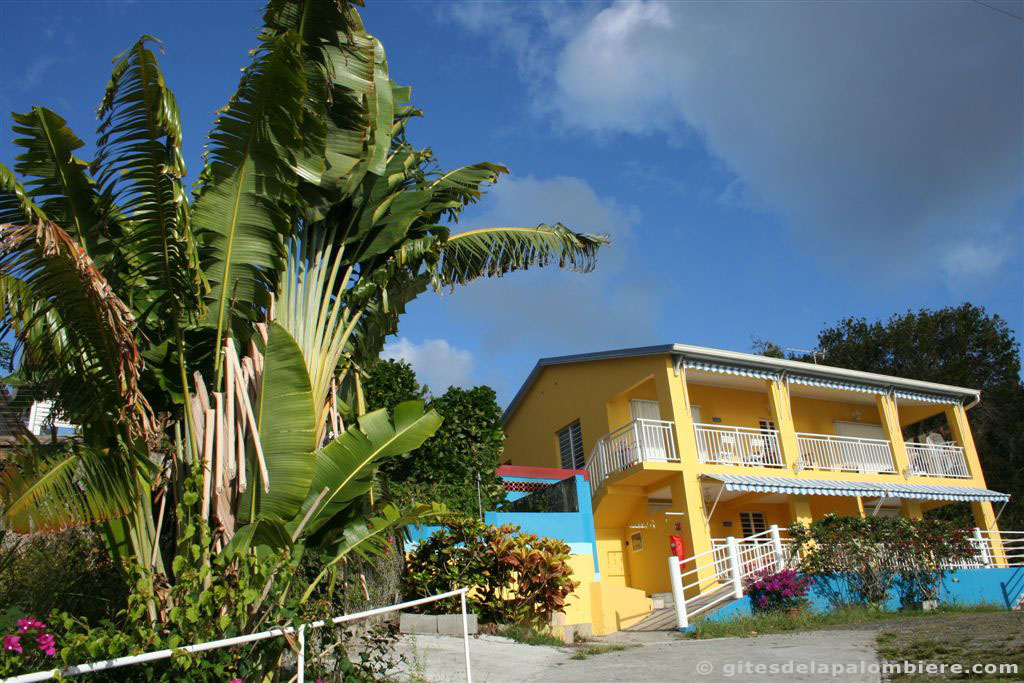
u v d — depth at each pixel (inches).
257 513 293.0
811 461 887.1
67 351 266.4
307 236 352.5
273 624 255.1
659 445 775.7
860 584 669.9
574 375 948.0
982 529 973.8
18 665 196.1
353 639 418.9
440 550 507.8
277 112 296.7
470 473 690.8
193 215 303.0
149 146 277.0
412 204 374.6
